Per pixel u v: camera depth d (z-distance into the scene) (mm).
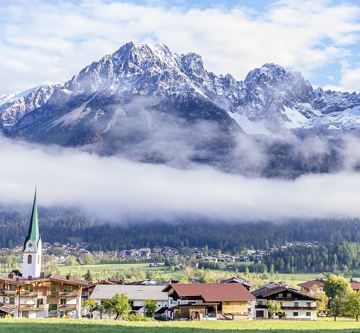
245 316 192125
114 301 176500
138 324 121000
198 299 191625
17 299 195875
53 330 99312
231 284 198875
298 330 111500
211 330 107750
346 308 177375
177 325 122750
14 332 95625
